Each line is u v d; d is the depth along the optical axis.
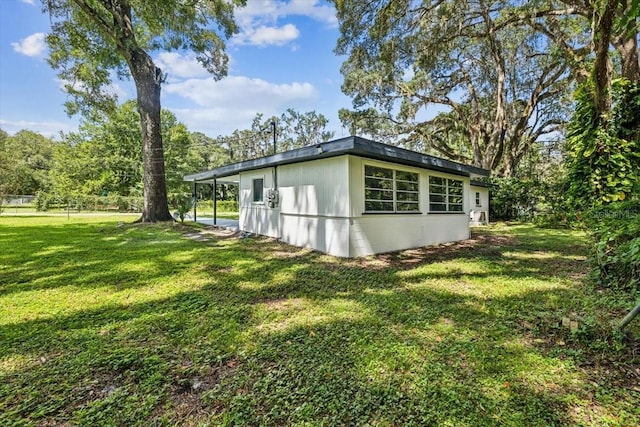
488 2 11.12
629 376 2.08
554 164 21.50
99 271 5.16
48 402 1.88
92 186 24.50
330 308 3.46
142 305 3.58
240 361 2.35
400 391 1.97
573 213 5.84
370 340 2.66
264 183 9.33
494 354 2.40
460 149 24.41
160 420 1.73
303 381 2.08
